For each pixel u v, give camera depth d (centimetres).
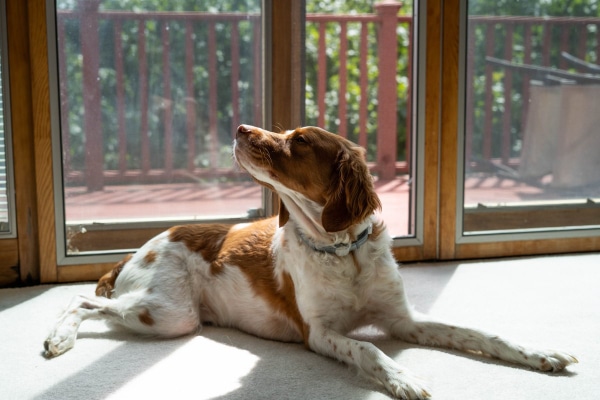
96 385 228
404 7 643
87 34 348
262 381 229
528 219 404
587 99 400
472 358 247
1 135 344
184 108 365
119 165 362
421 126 381
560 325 280
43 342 268
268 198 379
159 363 247
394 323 267
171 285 279
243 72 368
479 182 394
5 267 350
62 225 352
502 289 332
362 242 258
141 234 369
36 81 339
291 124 372
